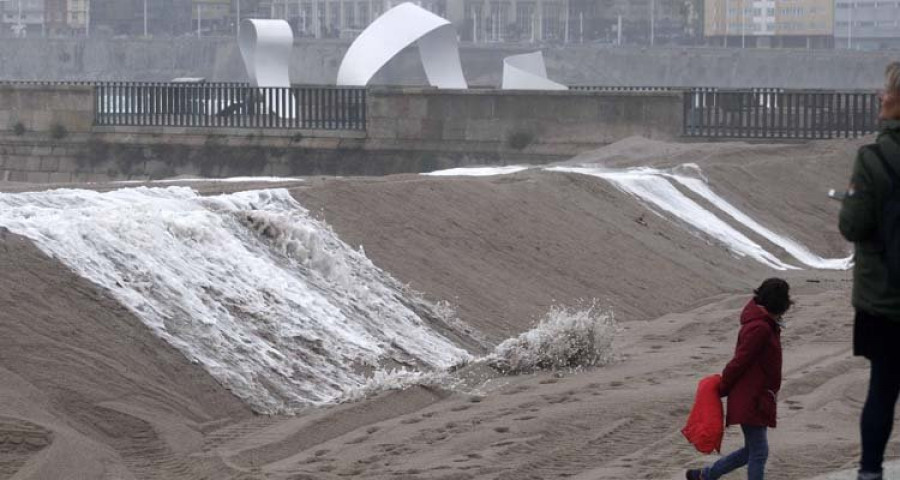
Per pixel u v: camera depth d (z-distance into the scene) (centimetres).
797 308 6544
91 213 4578
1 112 15925
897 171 2344
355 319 4778
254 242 4947
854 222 2367
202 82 17225
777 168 10788
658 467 3306
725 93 13412
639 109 13500
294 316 4503
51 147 15650
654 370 4744
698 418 2794
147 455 3347
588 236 6975
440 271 5659
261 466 3325
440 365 4669
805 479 3136
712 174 9894
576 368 4766
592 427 3784
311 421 3741
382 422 3862
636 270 6856
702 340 5606
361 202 5950
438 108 14250
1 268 3900
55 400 3456
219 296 4362
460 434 3678
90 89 15475
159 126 15238
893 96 2384
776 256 8700
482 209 6569
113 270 4175
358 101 14838
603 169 9875
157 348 3894
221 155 15025
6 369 3491
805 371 4709
